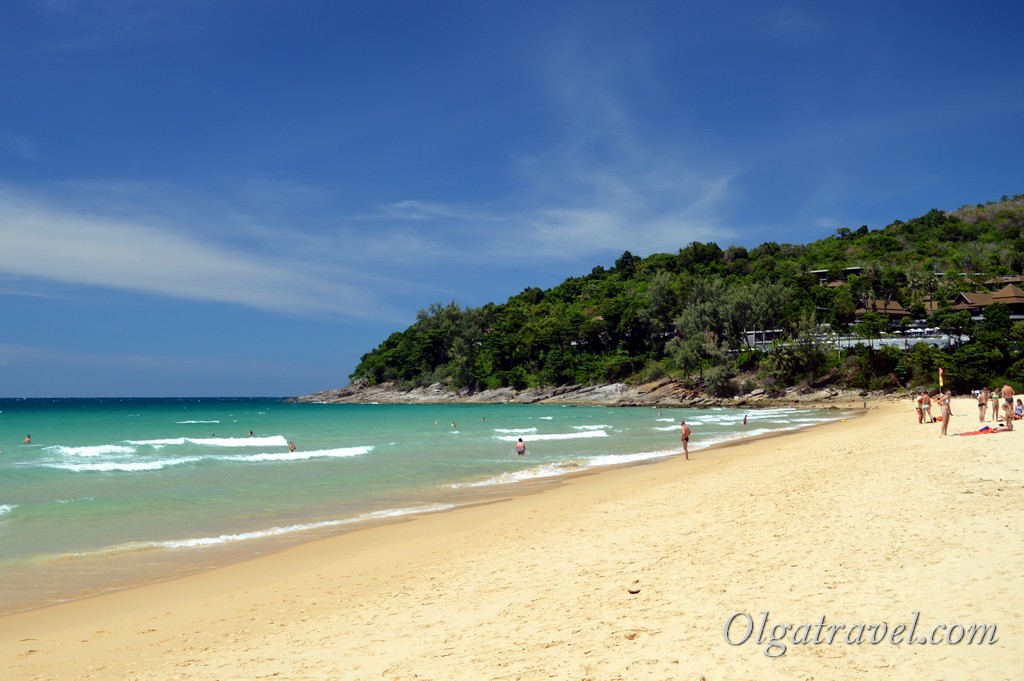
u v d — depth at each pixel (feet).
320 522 58.34
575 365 427.33
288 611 33.19
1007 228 529.04
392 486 79.10
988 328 292.40
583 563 35.55
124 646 28.96
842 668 18.80
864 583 25.59
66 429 179.93
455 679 21.17
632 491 64.23
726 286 414.21
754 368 337.93
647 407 341.00
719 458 92.32
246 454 117.19
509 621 27.02
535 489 73.77
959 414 138.10
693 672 19.56
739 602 25.39
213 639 29.40
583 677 20.10
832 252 524.11
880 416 183.32
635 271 566.36
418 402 495.00
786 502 45.47
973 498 39.09
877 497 42.75
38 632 31.40
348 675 22.75
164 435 165.68
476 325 517.14
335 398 578.66
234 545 49.75
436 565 40.22
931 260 442.50
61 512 62.69
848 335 330.34
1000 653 18.40
